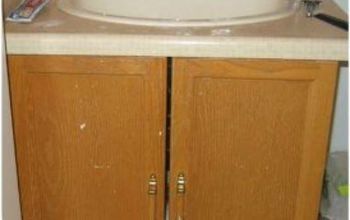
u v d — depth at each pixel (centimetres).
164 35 89
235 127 98
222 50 89
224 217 108
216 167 102
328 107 95
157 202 105
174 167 102
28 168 102
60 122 98
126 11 100
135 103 95
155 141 99
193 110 96
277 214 107
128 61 91
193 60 90
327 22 98
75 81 93
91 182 104
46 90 94
